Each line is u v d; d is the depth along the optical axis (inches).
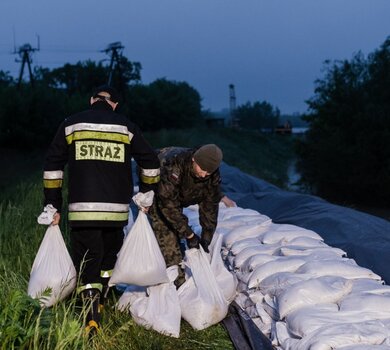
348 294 159.0
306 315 147.6
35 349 128.0
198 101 2394.2
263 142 2031.3
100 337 151.9
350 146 735.1
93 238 160.9
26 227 277.4
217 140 1738.4
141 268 162.9
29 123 1286.9
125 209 162.1
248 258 197.3
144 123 1856.5
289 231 213.5
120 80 1781.5
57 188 162.9
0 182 868.6
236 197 346.3
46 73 2144.4
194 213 267.1
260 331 165.6
